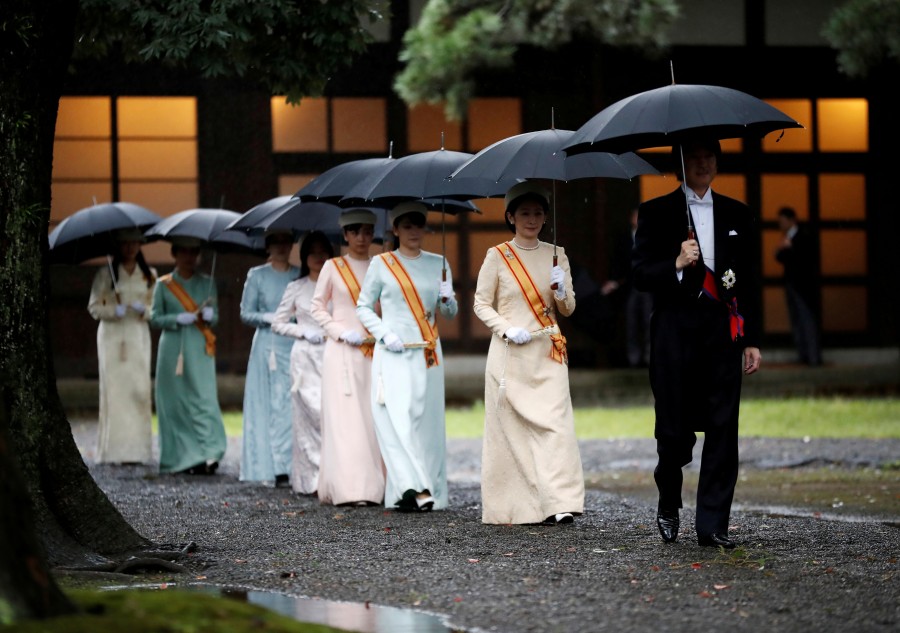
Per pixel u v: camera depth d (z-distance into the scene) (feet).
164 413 93.04
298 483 80.64
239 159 157.48
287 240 88.94
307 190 75.82
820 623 41.01
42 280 52.54
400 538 59.88
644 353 157.89
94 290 98.12
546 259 66.28
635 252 56.65
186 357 92.63
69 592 35.99
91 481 53.78
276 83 83.76
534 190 65.98
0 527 29.60
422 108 159.33
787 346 167.22
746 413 124.36
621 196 161.38
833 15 116.26
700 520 55.88
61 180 156.25
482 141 159.84
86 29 81.97
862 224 167.53
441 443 72.18
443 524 64.95
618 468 95.35
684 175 56.44
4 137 51.44
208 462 95.50
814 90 163.53
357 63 157.99
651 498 78.95
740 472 90.89
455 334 163.84
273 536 61.16
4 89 51.34
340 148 158.81
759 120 54.39
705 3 159.74
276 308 88.17
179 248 93.86
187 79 156.46
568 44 148.77
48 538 51.65
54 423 52.95
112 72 155.43
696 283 55.31
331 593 46.24
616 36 112.47
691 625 40.73
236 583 48.49
